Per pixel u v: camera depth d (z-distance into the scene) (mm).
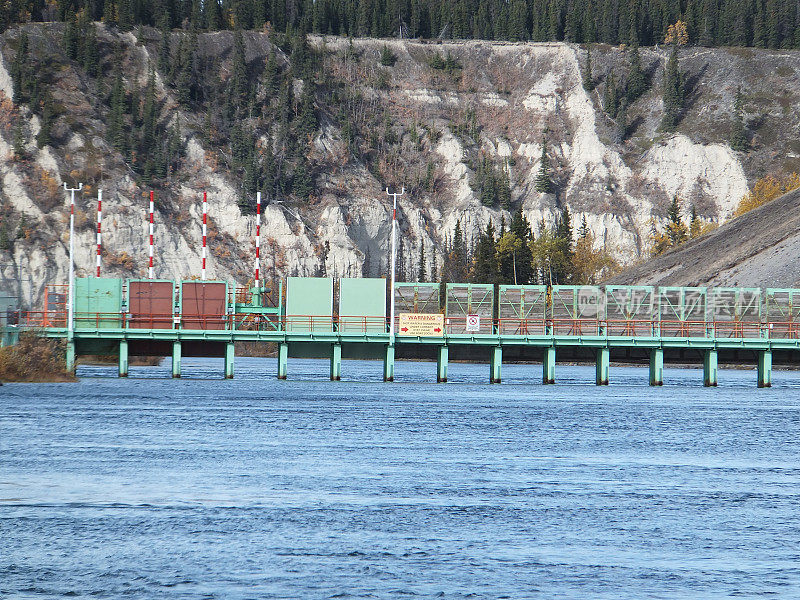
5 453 195625
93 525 137375
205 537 131875
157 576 114688
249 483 168250
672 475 182875
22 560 120625
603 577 116000
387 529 137125
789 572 119000
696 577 116438
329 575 115500
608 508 152375
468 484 170500
